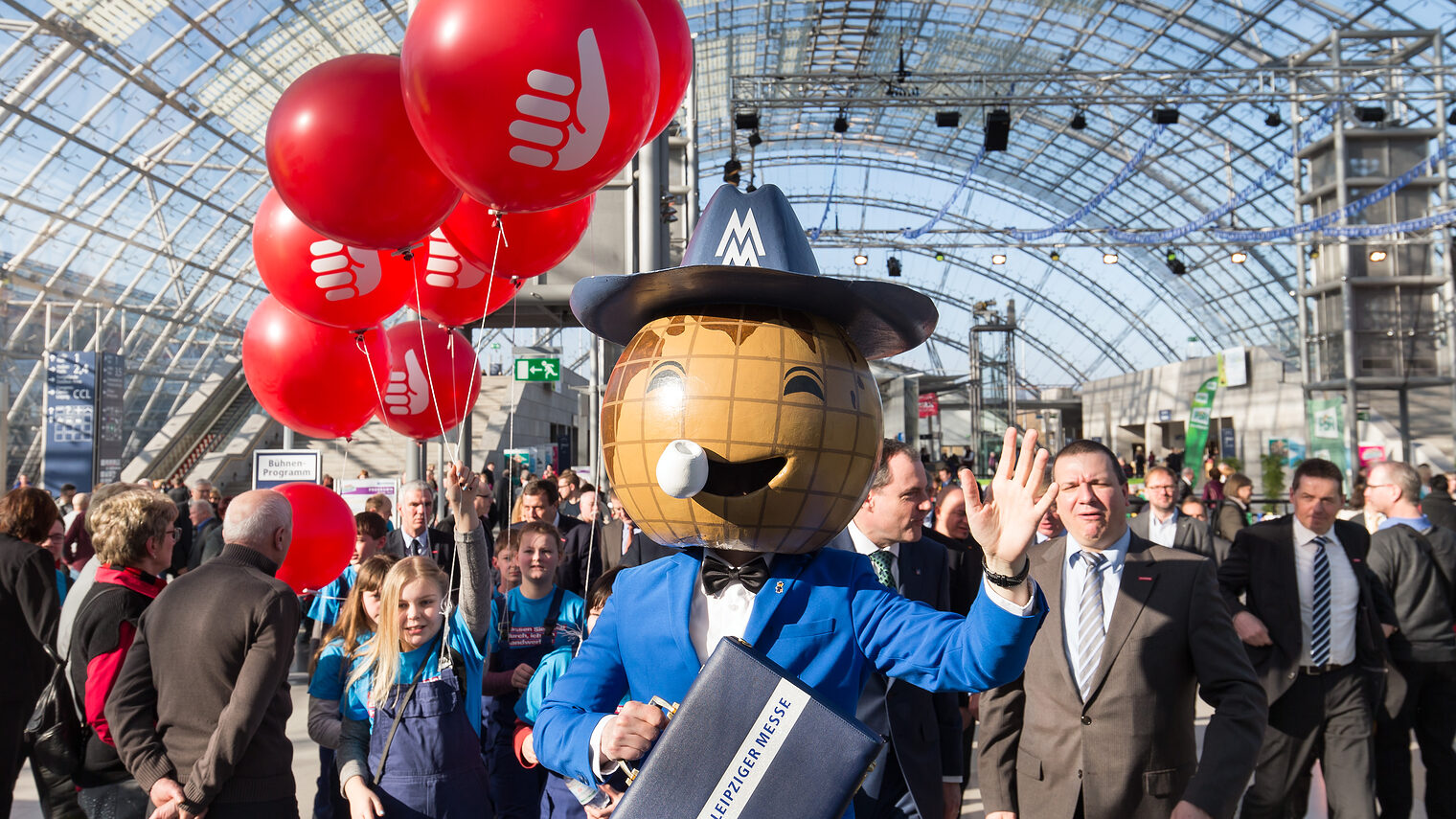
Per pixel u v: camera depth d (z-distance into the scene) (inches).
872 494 126.8
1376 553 180.1
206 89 786.2
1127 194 1466.5
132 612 123.6
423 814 118.2
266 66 791.7
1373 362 754.2
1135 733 103.3
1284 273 1384.1
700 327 59.3
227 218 964.0
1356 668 154.8
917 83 753.6
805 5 987.3
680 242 469.7
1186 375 1341.0
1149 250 1583.4
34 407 832.9
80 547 276.7
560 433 1080.8
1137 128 1210.6
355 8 762.2
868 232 958.4
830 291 59.4
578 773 58.4
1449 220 697.6
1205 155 1233.4
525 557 154.1
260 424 984.9
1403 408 759.1
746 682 52.4
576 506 379.6
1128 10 970.1
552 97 90.2
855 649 61.4
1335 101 752.3
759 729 51.7
